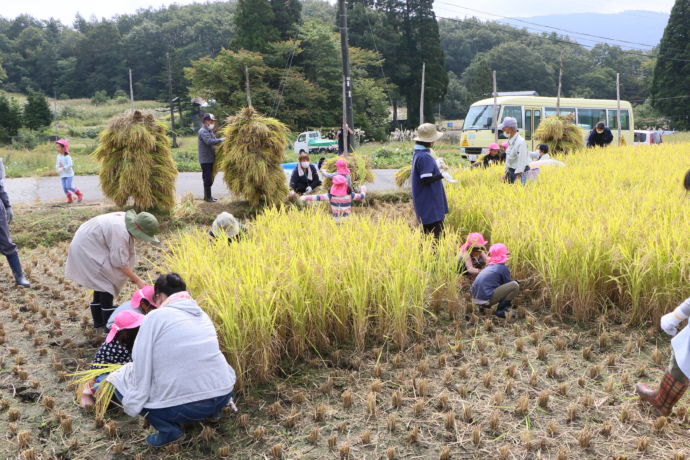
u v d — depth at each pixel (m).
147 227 5.21
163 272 5.30
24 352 5.12
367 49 59.50
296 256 5.15
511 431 3.77
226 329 4.22
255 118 10.76
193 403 3.54
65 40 133.25
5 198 7.23
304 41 50.47
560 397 4.18
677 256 5.16
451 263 5.77
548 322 5.54
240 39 49.69
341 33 15.26
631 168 11.96
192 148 37.44
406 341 5.09
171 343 3.54
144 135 9.81
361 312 4.94
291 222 6.90
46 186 15.55
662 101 63.59
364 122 51.28
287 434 3.82
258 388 4.43
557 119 16.47
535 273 6.13
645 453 3.50
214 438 3.78
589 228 6.10
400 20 62.50
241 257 5.19
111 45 120.12
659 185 9.22
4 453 3.64
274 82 49.00
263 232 6.30
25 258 8.40
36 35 147.75
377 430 3.84
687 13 61.50
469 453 3.56
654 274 5.23
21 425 3.98
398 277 5.00
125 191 9.92
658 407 3.80
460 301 5.74
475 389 4.33
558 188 9.12
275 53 49.25
